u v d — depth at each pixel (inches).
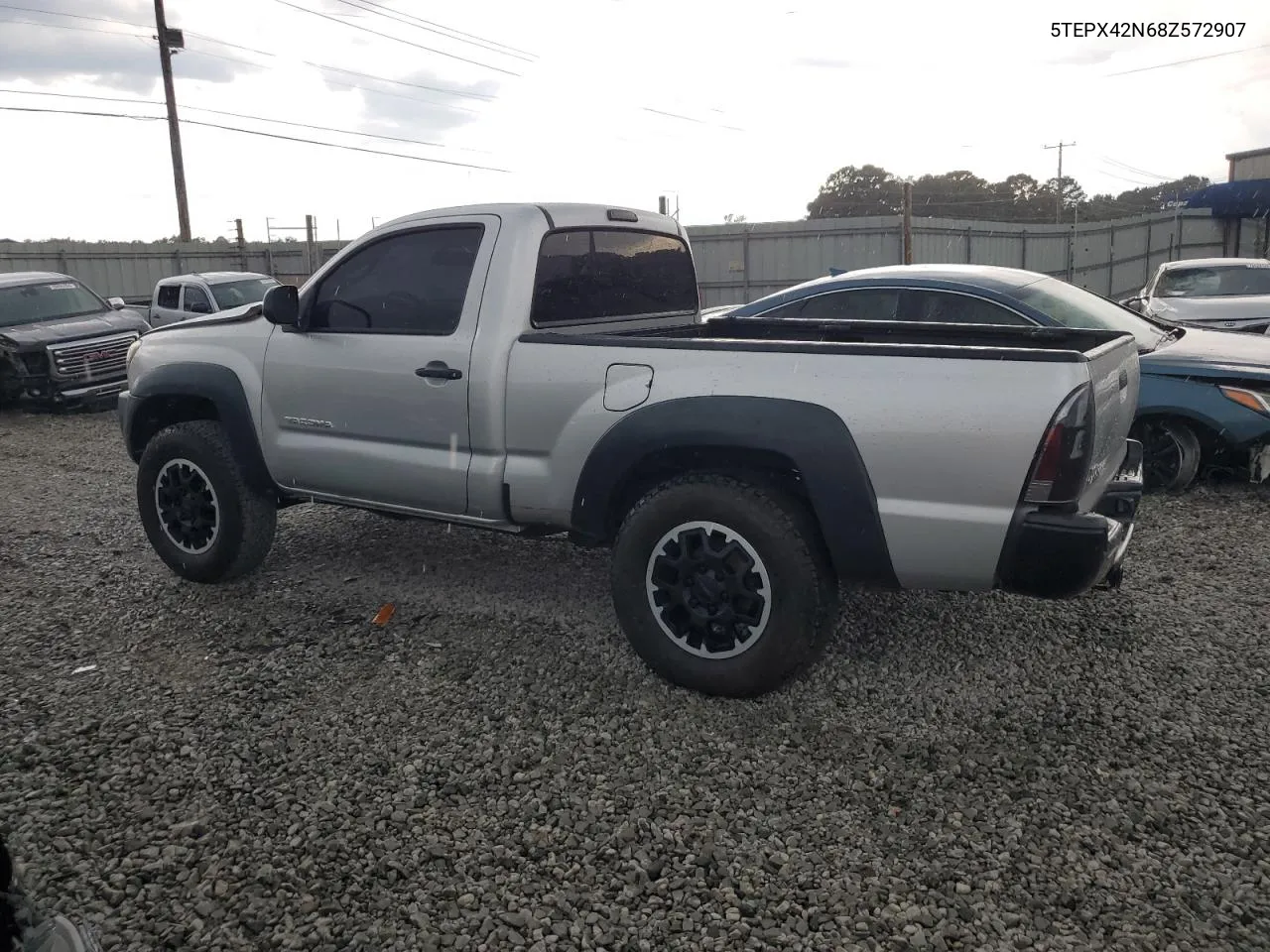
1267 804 120.2
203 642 175.3
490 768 131.0
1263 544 217.3
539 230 169.6
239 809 122.0
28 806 122.9
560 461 158.4
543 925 101.4
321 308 186.2
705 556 144.8
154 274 1139.3
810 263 1085.8
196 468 199.0
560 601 191.9
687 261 215.2
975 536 131.1
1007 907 103.2
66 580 211.6
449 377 166.2
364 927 101.4
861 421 134.4
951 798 122.8
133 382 211.3
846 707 146.7
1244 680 152.8
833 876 108.6
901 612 182.7
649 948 98.2
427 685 155.7
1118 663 159.6
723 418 141.0
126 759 134.0
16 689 156.9
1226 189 1098.7
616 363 152.3
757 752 134.3
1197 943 97.7
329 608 190.4
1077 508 130.2
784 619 140.6
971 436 129.2
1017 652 165.0
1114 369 145.3
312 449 186.4
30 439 425.4
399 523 250.4
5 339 484.7
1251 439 248.4
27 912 67.4
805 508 145.2
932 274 277.4
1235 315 406.6
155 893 106.3
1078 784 125.3
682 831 116.8
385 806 122.3
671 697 150.1
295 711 147.8
